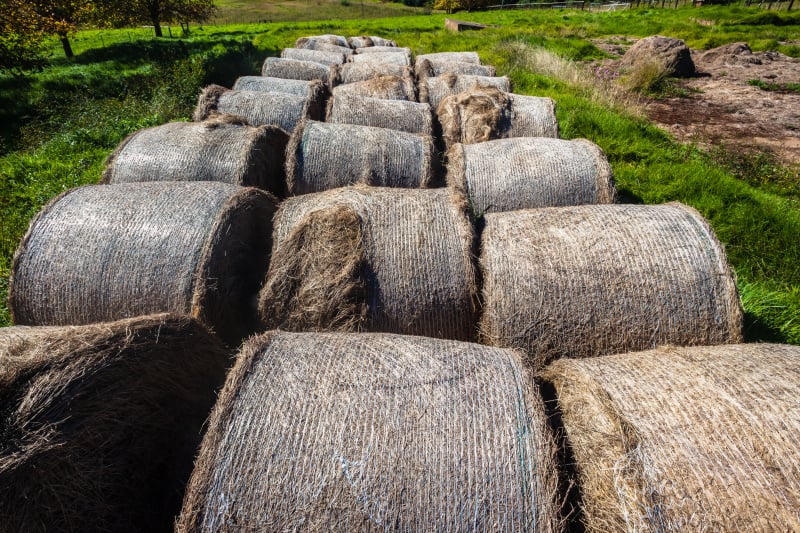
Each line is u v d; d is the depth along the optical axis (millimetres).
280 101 6750
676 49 14938
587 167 4918
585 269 3369
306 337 2732
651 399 2348
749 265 5406
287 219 3885
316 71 9773
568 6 40250
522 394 2344
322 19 45656
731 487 1963
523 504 2027
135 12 26750
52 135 8867
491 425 2207
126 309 3543
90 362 2438
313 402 2266
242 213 3982
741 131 10062
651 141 8477
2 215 6023
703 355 2686
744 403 2252
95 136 8492
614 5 36219
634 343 3295
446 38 18828
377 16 48062
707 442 2113
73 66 15430
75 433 2307
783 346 2791
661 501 1971
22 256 3588
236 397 2285
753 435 2111
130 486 2619
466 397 2312
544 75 11977
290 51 11883
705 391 2350
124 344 2623
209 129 5305
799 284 5129
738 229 5840
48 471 2180
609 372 2582
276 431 2162
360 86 7867
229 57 14984
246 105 6648
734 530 1868
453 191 4004
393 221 3680
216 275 3637
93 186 4145
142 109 9562
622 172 7168
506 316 3352
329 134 5359
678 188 6719
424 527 1987
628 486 2033
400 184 5242
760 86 13555
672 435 2160
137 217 3711
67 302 3557
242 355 2494
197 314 3496
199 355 3211
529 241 3553
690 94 12953
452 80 8094
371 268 3496
